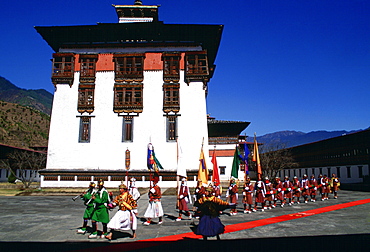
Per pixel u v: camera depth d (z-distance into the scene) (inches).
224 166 1995.6
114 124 1419.8
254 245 377.1
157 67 1459.2
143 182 1363.2
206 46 1628.9
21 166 1893.5
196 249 362.3
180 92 1433.3
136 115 1421.0
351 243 384.8
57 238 428.8
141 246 379.2
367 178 1600.6
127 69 1470.2
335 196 1058.1
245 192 689.6
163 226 524.1
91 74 1446.9
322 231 462.0
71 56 1450.5
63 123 1422.2
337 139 1950.1
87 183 1362.0
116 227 408.5
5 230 488.1
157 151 1390.3
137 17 1798.7
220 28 1476.4
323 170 2108.8
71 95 1439.5
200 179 787.4
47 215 661.3
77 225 534.0
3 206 838.5
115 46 1486.2
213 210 363.6
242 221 567.5
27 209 770.8
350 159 1808.6
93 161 1393.9
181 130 1403.8
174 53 1451.8
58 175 1369.3
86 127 1427.2
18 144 3324.3
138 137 1405.0
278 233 448.5
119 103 1425.9
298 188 912.9
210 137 2043.6
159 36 1536.7
